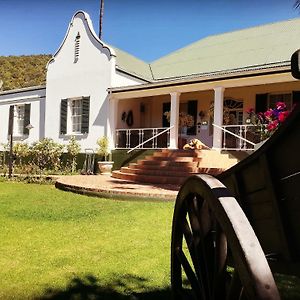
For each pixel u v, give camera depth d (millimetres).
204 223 2070
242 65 15336
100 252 4402
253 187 1964
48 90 18125
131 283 3482
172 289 2582
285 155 1703
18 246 4613
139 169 12164
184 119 16484
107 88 15750
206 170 10672
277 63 13852
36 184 12438
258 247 1547
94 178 12820
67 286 3381
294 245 1797
